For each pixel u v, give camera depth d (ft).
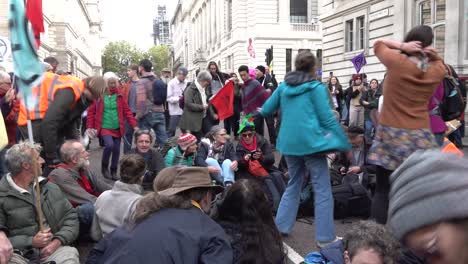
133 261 9.16
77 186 17.94
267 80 46.37
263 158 22.20
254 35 161.99
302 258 16.47
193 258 9.30
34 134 17.92
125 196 15.48
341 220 21.54
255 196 10.92
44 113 17.87
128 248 9.36
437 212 3.31
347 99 55.21
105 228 15.48
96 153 40.52
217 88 38.29
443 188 3.35
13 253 13.52
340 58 99.19
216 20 224.94
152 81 33.17
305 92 15.99
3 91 20.67
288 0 162.61
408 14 77.46
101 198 15.84
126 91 33.06
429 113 14.57
